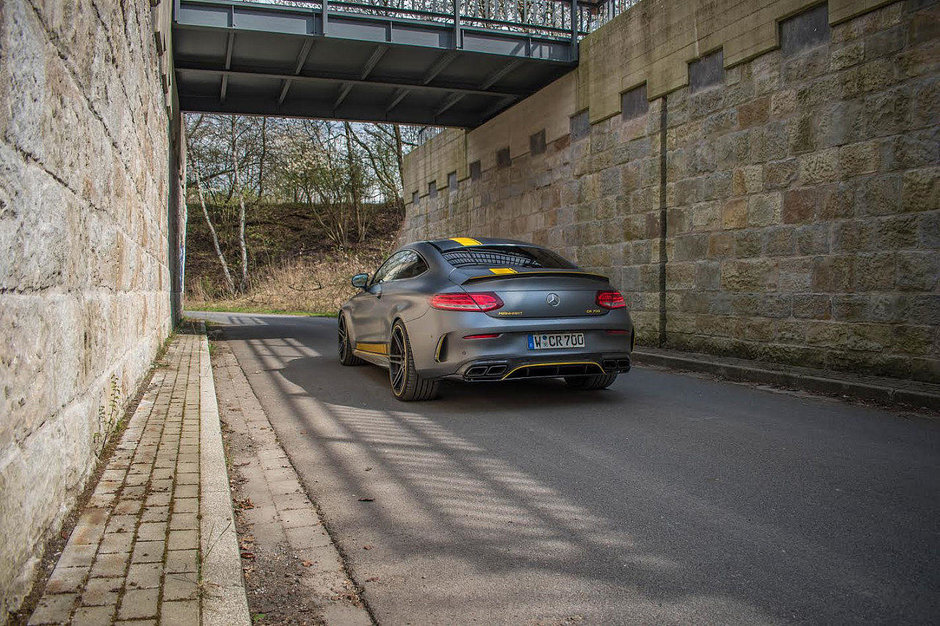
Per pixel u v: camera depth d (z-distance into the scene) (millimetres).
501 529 3203
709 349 9344
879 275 7000
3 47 2045
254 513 3404
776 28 8125
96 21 3719
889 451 4496
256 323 17172
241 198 32312
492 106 15711
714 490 3738
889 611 2385
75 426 3133
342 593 2561
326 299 26250
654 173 10359
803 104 7855
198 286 31422
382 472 4113
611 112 11305
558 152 13039
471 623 2328
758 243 8516
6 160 2088
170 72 10508
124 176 5035
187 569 2484
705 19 9242
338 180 33500
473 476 4031
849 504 3490
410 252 7168
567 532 3158
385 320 6898
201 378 6992
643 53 10523
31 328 2385
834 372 7340
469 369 5668
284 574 2721
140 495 3307
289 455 4488
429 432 5121
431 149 19641
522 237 14523
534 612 2404
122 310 4988
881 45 6953
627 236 11016
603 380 6773
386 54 12148
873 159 7051
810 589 2559
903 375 6766
